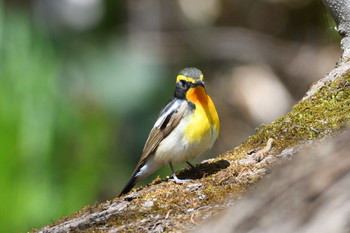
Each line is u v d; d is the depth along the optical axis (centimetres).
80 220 596
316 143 596
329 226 243
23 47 1176
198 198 579
